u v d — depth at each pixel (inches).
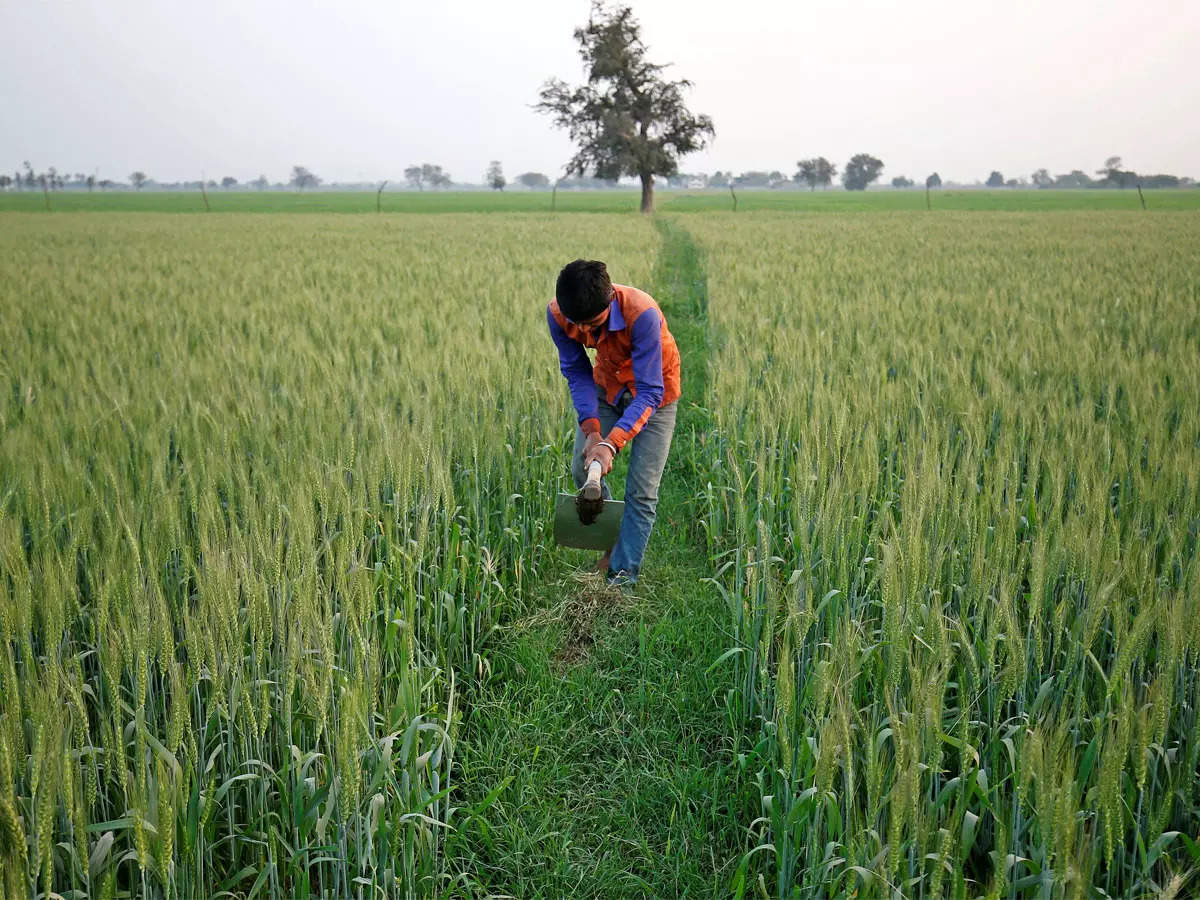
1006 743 108.5
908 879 92.0
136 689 100.1
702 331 517.3
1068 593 133.8
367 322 393.4
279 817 115.0
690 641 179.3
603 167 2369.6
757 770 141.1
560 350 189.5
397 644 142.5
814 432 190.1
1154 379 262.2
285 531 155.4
